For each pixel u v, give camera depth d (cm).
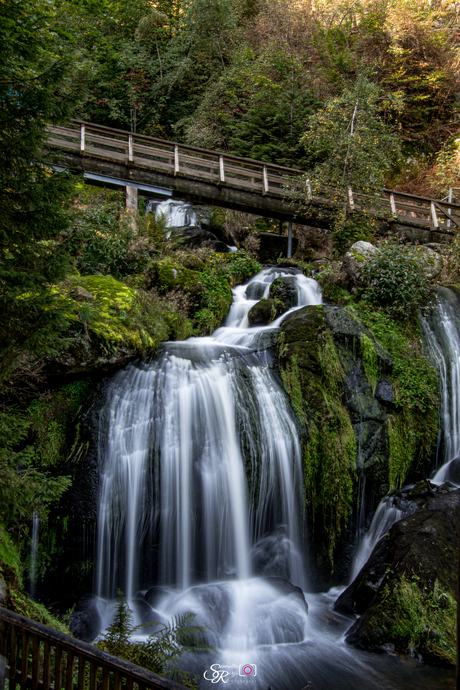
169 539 575
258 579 578
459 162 1672
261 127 1797
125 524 554
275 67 1853
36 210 363
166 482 578
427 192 1728
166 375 623
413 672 431
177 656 414
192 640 443
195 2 1978
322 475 646
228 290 952
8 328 362
